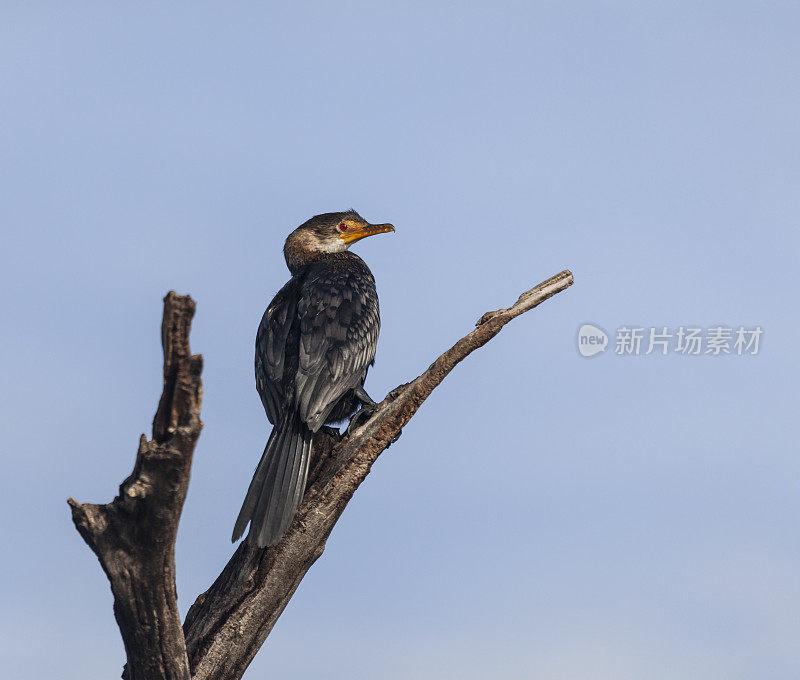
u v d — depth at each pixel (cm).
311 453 1067
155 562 743
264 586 972
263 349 1219
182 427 681
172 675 825
